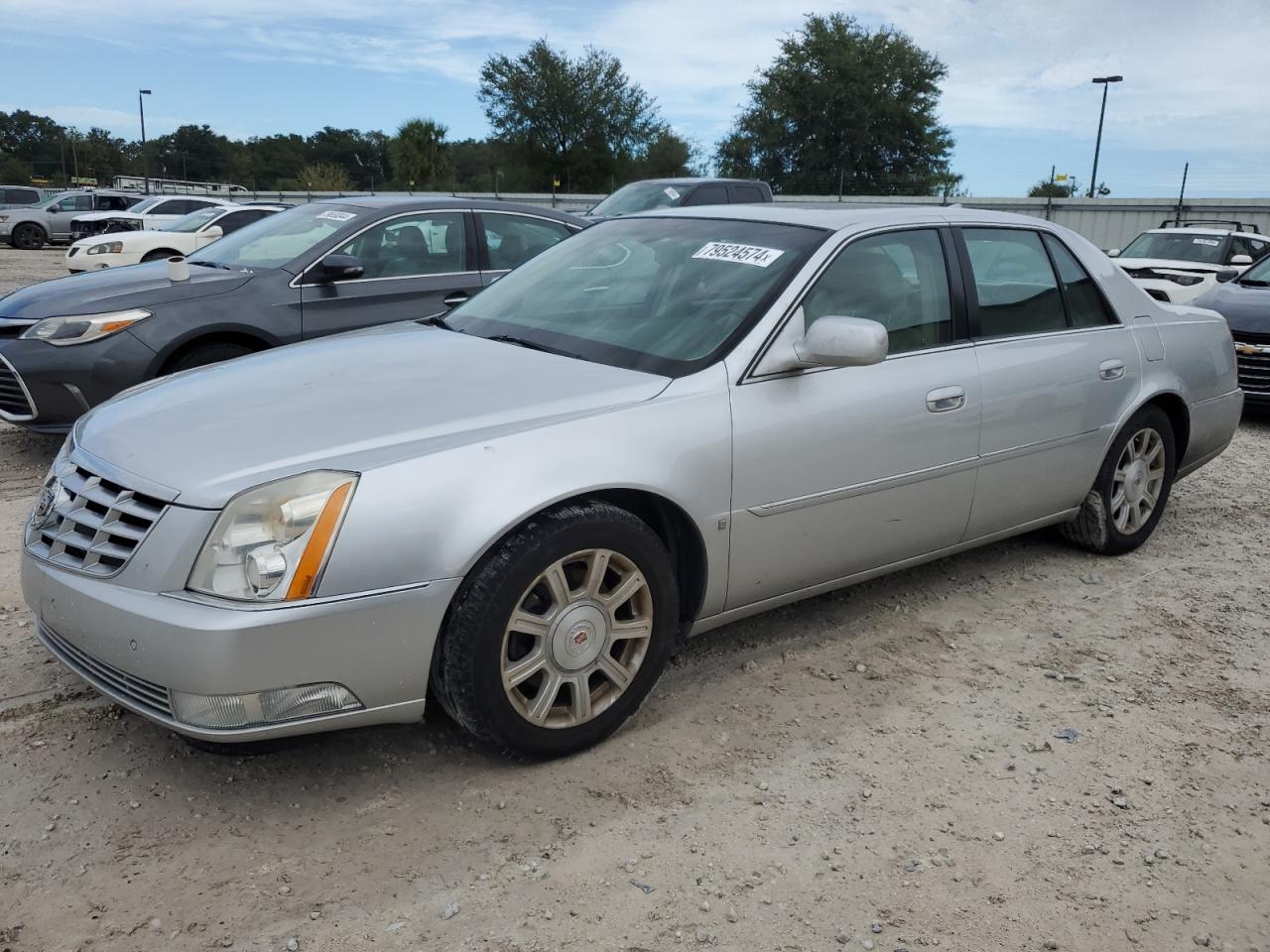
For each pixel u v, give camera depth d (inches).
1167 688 142.6
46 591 109.3
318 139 4458.7
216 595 99.0
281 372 132.6
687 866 101.8
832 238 144.9
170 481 103.9
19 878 97.3
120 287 237.6
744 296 138.0
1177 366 189.6
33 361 221.6
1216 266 553.3
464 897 96.4
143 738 121.8
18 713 126.2
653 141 2406.5
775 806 112.1
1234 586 181.6
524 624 111.4
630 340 137.0
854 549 144.6
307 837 104.7
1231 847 107.8
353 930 91.7
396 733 124.6
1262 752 126.6
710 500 125.2
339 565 100.6
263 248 264.5
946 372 150.2
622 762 119.9
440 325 160.2
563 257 168.9
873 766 120.8
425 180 2507.4
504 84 2326.5
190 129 4377.5
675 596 123.8
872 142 2032.5
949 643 155.1
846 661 147.8
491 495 107.3
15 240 1202.6
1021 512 168.6
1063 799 115.3
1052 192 1721.2
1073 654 152.3
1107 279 182.5
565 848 104.0
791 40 2071.9
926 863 103.4
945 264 156.4
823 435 135.0
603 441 116.5
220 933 90.9
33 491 217.6
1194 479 257.3
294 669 99.7
